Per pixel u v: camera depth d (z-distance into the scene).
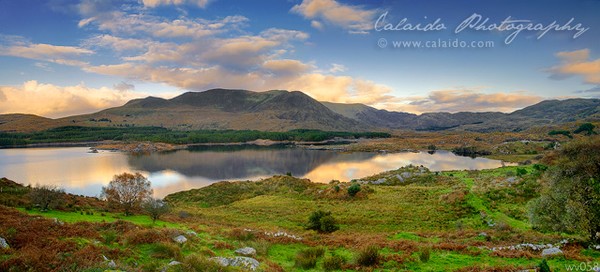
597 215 23.39
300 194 76.88
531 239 26.98
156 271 16.08
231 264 19.22
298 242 28.69
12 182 60.03
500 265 19.92
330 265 20.89
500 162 172.88
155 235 23.17
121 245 21.41
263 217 52.66
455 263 21.33
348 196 66.56
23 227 20.92
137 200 53.19
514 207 45.38
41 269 14.68
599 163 28.69
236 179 130.75
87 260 16.19
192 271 16.47
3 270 14.20
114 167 162.88
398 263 21.28
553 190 29.27
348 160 196.12
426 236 31.67
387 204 56.31
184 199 83.69
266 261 21.50
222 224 44.22
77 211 43.31
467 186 62.16
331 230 39.56
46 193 42.31
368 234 34.31
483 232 31.38
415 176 92.56
